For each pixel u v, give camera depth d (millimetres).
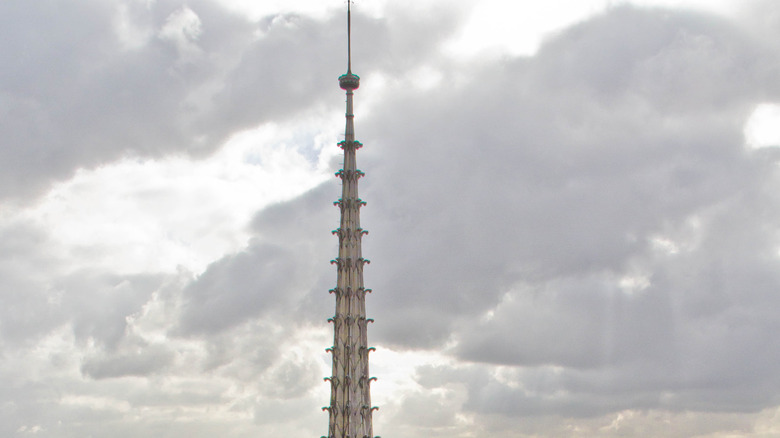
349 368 67750
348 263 70000
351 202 71812
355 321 68688
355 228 71062
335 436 66562
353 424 66688
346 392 67188
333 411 67125
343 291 69312
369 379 68125
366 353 68312
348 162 73250
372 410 67875
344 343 68188
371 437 67188
